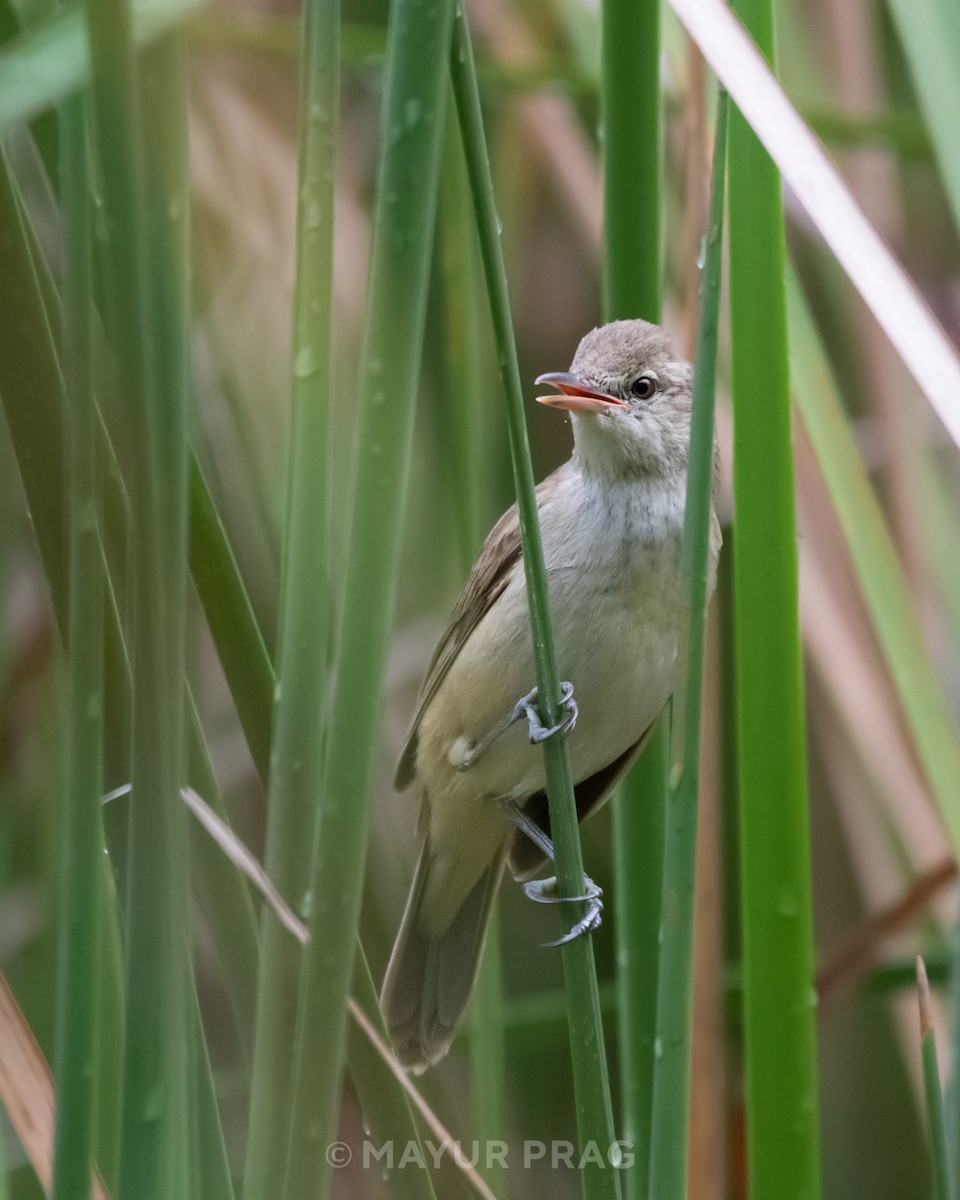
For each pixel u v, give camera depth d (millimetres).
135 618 4594
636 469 4922
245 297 4977
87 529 4602
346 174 5008
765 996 4832
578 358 4934
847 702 4949
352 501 4781
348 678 4781
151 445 4516
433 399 4977
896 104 5023
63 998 4660
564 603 4918
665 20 4910
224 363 4949
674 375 4930
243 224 4973
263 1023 4785
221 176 4969
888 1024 5016
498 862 4949
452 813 4941
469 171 4785
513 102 4996
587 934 4816
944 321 5016
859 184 4992
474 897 4949
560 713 4816
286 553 4785
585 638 4918
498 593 4930
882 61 5023
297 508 4781
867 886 4977
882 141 4941
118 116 4383
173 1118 4688
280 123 4992
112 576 4797
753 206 4828
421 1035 4938
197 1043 4793
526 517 4809
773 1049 4832
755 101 4789
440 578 4961
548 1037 4941
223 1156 4793
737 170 4828
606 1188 4809
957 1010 4836
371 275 4781
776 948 4832
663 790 4871
